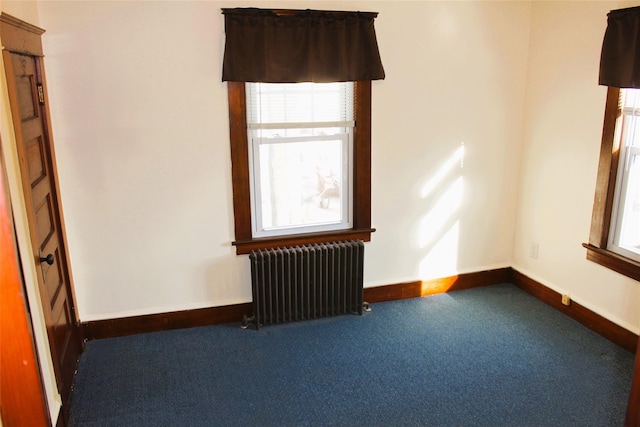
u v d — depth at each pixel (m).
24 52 2.46
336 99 3.50
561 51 3.47
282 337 3.38
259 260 3.34
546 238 3.77
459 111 3.73
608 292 3.29
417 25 3.48
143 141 3.17
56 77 2.95
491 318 3.61
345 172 3.65
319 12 3.17
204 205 3.37
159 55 3.09
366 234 3.73
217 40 3.16
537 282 3.89
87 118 3.05
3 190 1.85
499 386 2.83
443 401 2.71
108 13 2.96
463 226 3.97
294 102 3.42
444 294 4.02
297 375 2.95
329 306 3.62
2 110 2.03
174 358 3.14
